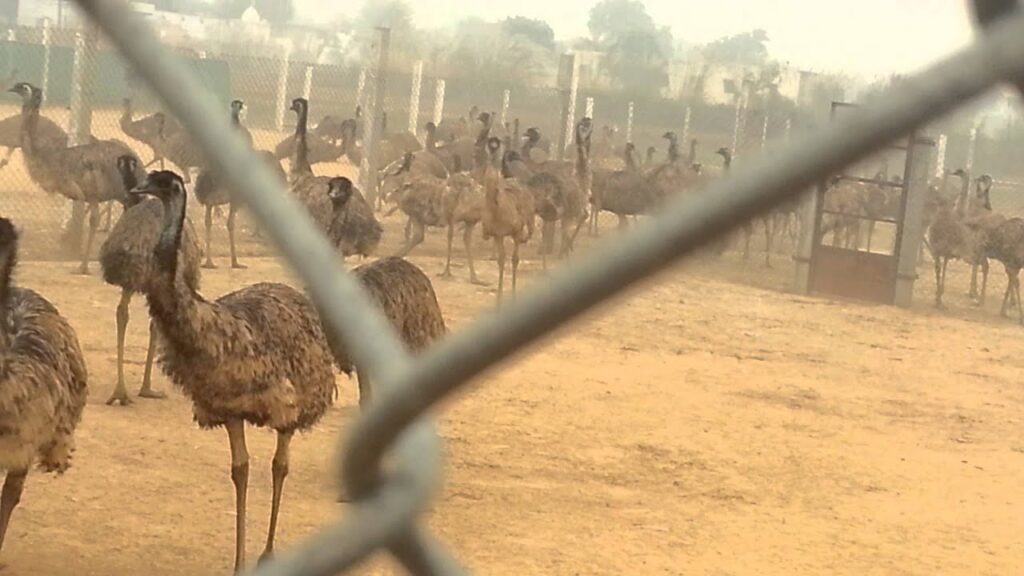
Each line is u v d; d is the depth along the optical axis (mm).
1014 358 17562
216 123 1877
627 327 17047
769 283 23344
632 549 8094
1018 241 21594
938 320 20781
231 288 16938
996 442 12305
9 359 5957
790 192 1302
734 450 11008
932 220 24156
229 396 6754
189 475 8953
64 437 6422
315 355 7133
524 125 37938
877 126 1258
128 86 24859
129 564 7164
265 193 1895
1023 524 9484
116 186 16906
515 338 1452
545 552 7879
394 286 8914
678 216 1340
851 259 22391
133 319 14242
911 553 8523
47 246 18359
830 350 16875
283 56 38656
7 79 29625
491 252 23188
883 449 11586
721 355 15695
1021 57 1190
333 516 8297
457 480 9305
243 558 6992
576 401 12320
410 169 24422
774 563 8055
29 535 7477
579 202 22328
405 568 1733
